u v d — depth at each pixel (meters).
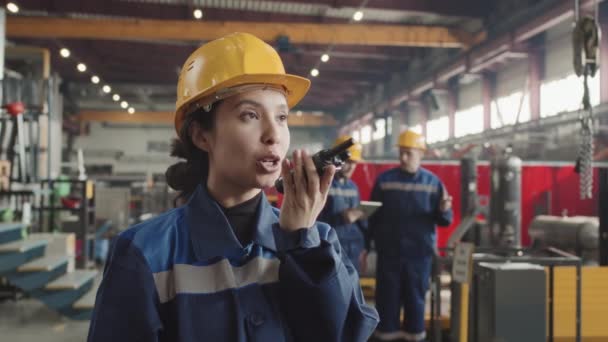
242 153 0.84
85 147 33.03
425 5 13.46
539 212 8.06
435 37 14.10
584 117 3.85
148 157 33.06
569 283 4.51
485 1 13.80
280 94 0.89
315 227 0.85
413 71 19.42
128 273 0.79
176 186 1.03
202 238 0.85
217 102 0.87
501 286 3.05
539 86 13.73
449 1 13.62
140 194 13.82
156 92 26.61
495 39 13.08
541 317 3.05
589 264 6.09
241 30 13.23
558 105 12.98
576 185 8.14
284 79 0.87
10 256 5.37
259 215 0.89
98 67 20.44
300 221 0.82
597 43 3.85
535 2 11.66
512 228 6.68
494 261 3.36
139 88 25.72
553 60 13.30
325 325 0.82
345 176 4.52
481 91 17.20
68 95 23.69
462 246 3.30
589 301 4.54
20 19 13.01
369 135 26.39
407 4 13.36
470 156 6.98
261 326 0.82
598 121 10.83
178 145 1.03
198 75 0.92
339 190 4.48
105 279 0.81
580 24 3.94
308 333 0.84
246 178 0.84
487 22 13.92
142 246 0.82
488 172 7.84
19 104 6.92
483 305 3.19
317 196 0.82
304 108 29.42
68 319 5.59
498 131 15.15
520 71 14.82
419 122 21.22
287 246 0.82
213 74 0.89
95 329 0.77
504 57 14.09
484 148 12.11
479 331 3.25
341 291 0.82
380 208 4.40
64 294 5.41
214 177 0.90
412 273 4.29
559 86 12.94
